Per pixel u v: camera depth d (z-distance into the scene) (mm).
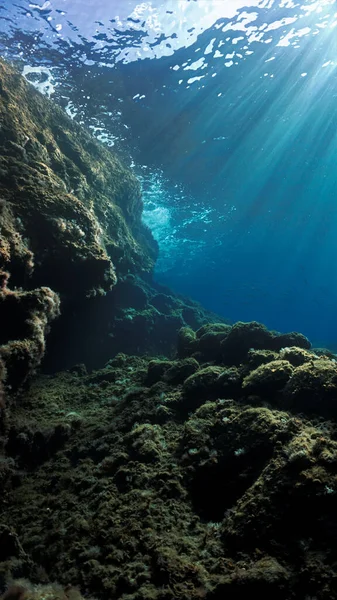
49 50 9445
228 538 2936
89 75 10320
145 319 10305
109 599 2676
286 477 3064
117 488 3920
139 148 13984
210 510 3543
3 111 7141
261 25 9617
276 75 11469
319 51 10602
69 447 5094
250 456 3723
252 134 14336
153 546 3010
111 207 9820
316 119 13812
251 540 2799
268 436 3734
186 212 21266
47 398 6176
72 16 8664
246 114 13070
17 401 5664
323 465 3043
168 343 11219
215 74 11094
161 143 13852
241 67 10844
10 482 4359
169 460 4137
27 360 4758
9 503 4160
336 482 2871
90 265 6578
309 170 17906
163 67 10492
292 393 4266
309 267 38250
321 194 20891
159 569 2760
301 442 3334
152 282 16188
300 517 2787
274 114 13312
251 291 37906
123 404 5891
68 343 8008
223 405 4711
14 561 3219
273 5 9133
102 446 4789
